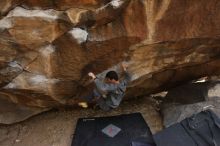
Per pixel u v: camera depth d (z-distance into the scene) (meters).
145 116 7.33
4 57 5.58
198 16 5.54
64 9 5.20
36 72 5.86
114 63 5.98
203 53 6.29
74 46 5.58
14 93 6.30
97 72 6.04
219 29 5.70
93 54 5.73
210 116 6.43
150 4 5.29
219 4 5.44
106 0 5.17
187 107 6.96
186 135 6.24
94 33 5.50
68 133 6.96
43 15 5.20
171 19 5.49
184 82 7.38
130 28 5.49
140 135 6.82
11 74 5.81
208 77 7.84
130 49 5.79
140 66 6.19
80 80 6.14
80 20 5.31
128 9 5.30
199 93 7.25
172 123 6.83
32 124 7.21
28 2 5.11
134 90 7.01
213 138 6.17
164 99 7.47
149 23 5.47
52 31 5.37
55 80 6.03
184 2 5.34
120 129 6.93
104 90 6.00
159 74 6.73
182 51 6.09
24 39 5.41
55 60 5.72
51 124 7.16
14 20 5.19
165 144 6.14
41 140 6.86
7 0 5.00
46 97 6.43
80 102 6.81
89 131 6.90
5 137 6.97
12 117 6.93
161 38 5.68
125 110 7.45
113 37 5.55
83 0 5.10
